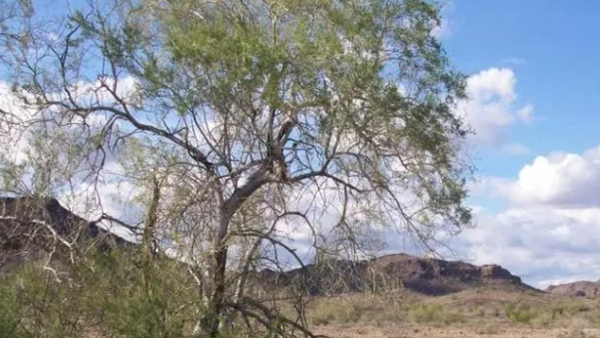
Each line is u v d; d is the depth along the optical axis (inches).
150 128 535.5
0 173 525.3
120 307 494.9
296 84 522.0
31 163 531.2
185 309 505.7
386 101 530.0
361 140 545.0
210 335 508.1
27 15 551.8
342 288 546.0
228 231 537.3
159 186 524.7
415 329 1553.9
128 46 535.2
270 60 510.6
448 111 559.8
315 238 544.4
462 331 1587.1
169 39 525.0
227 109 525.3
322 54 521.0
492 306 2172.7
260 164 544.4
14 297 501.4
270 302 538.3
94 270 506.9
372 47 529.7
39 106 537.6
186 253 511.2
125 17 550.0
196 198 524.1
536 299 2417.6
